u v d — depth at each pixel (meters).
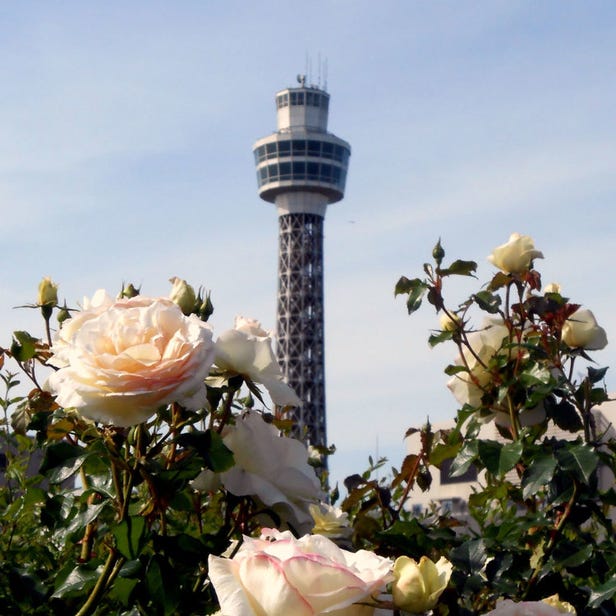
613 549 3.19
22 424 3.19
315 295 123.81
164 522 2.68
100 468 2.71
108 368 2.25
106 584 2.56
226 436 2.79
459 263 3.65
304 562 1.69
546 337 3.58
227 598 1.70
